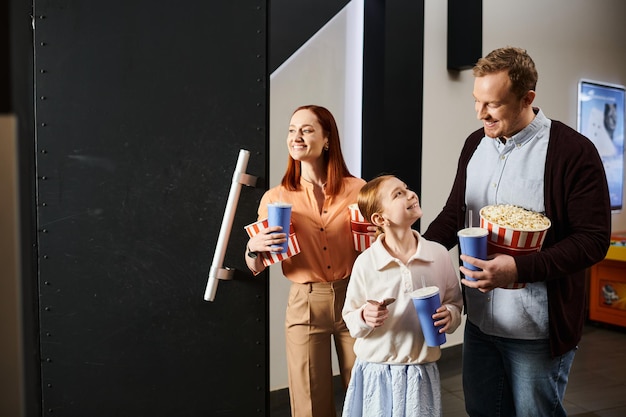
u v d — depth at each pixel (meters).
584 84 5.02
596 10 5.12
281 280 3.37
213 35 1.64
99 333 1.65
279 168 3.29
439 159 4.01
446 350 4.07
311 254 2.02
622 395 3.43
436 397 1.67
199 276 1.67
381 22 3.47
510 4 4.36
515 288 1.61
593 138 5.16
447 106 4.02
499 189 1.78
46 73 1.59
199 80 1.65
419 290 1.57
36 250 1.62
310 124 2.01
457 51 3.90
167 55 1.63
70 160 1.62
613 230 5.42
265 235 1.64
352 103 3.61
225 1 1.64
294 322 2.05
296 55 3.32
